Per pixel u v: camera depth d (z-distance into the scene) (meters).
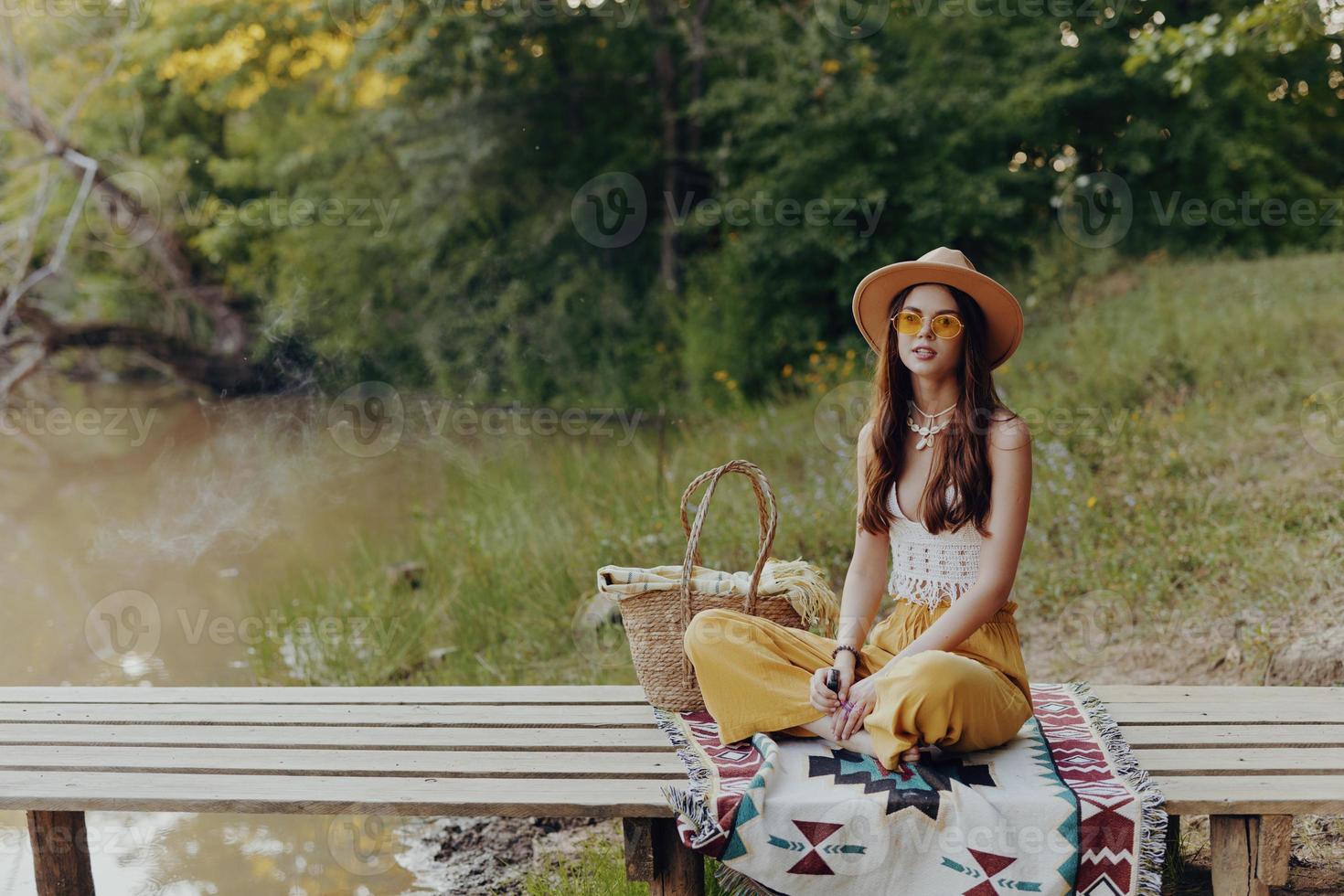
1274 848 2.53
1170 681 4.33
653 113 13.45
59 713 3.32
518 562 6.12
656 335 12.81
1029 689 2.86
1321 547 4.85
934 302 2.83
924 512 2.84
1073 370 8.34
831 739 2.79
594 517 6.62
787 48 11.69
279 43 14.02
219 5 13.62
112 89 14.70
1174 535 5.34
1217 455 6.13
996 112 11.29
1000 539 2.78
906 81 11.52
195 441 12.19
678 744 2.90
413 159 13.13
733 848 2.47
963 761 2.69
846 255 10.89
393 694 3.43
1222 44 8.12
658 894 2.68
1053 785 2.53
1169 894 2.98
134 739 3.09
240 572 7.54
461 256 13.41
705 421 10.35
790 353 11.41
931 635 2.74
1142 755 2.79
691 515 6.19
